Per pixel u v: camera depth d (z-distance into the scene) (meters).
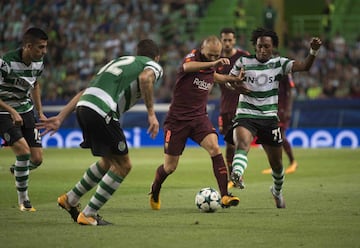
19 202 28.45
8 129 27.86
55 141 77.88
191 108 29.39
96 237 21.70
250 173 46.78
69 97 83.62
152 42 24.98
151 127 23.28
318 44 27.78
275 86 29.05
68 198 24.31
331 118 74.50
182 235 22.16
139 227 23.80
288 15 105.31
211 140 28.97
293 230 23.20
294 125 75.06
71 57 87.75
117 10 93.31
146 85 23.16
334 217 26.34
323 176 44.56
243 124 28.89
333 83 82.19
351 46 89.94
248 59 29.14
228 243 20.78
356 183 40.09
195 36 93.75
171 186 38.66
